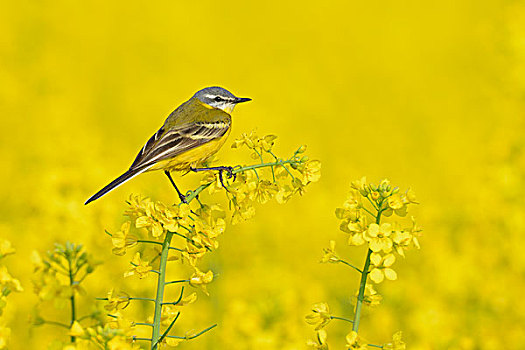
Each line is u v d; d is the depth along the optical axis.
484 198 14.34
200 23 49.97
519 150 15.67
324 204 18.98
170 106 38.53
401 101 42.88
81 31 42.44
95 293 9.45
